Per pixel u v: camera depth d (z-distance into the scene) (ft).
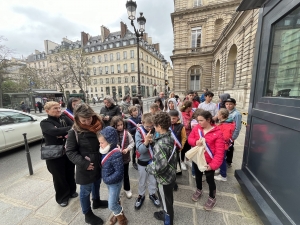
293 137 4.50
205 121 6.24
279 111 5.10
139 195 6.98
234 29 35.37
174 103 11.89
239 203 6.85
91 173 5.46
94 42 160.56
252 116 7.03
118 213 5.58
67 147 5.33
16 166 11.69
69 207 7.02
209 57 58.03
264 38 6.31
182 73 62.44
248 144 7.35
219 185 8.20
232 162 10.81
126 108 16.07
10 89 75.05
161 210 6.40
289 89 5.00
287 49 5.08
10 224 6.14
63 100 73.77
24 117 15.67
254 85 6.96
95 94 159.02
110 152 5.29
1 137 13.23
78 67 86.22
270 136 5.62
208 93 12.92
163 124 4.87
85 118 5.14
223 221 5.91
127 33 148.46
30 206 7.13
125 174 7.38
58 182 6.95
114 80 150.61
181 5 58.08
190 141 7.05
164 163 4.74
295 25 4.72
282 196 4.96
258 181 6.32
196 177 7.02
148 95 166.91
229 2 51.52
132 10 21.02
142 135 6.64
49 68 135.85
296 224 4.38
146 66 159.22
